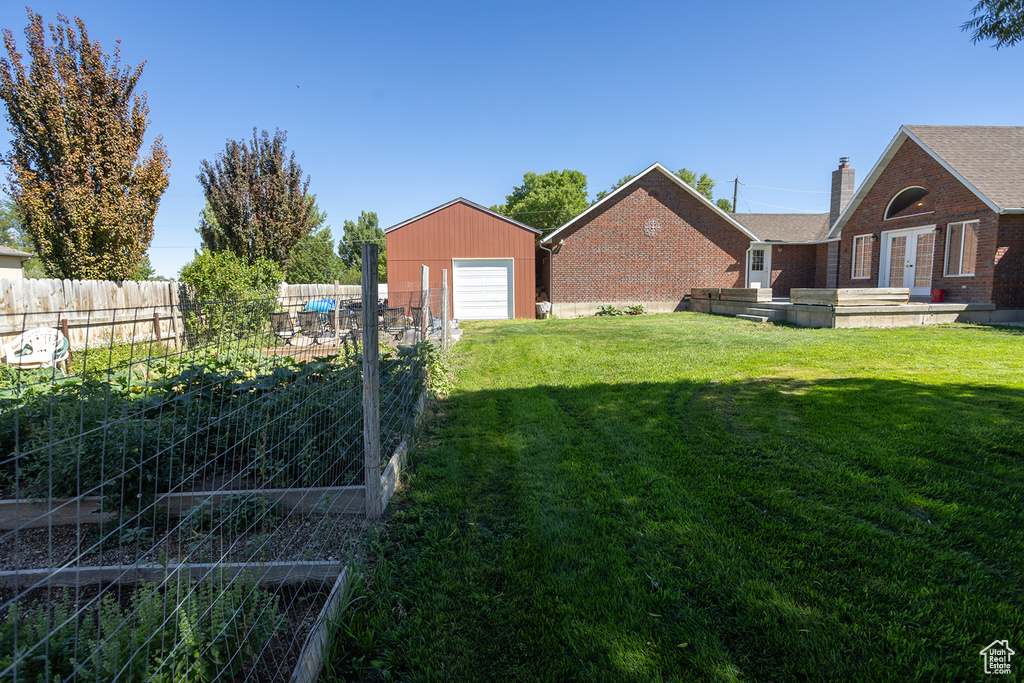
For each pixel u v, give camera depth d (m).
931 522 3.14
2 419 3.78
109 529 3.16
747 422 5.08
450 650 2.25
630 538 3.04
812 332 10.91
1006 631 2.24
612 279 19.75
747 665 2.12
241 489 3.56
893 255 15.86
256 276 13.43
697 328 12.40
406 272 18.25
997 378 6.32
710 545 2.94
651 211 19.67
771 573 2.68
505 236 18.36
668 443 4.56
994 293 12.21
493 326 15.06
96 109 11.69
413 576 2.76
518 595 2.58
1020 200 12.04
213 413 3.80
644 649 2.21
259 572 2.55
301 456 3.65
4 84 10.89
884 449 4.21
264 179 16.50
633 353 8.98
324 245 57.88
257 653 2.09
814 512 3.27
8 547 3.12
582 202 50.56
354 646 2.30
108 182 11.90
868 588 2.53
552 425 5.13
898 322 11.73
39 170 11.60
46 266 12.16
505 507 3.50
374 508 3.29
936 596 2.47
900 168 15.16
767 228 22.39
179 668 1.75
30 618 1.83
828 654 2.14
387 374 4.50
